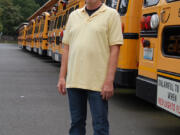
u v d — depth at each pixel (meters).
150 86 4.84
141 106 6.61
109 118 5.66
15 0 84.31
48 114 5.87
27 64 16.84
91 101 3.18
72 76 3.18
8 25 79.69
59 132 4.82
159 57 4.59
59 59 13.42
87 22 3.15
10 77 11.12
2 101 6.96
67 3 12.57
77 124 3.32
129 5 6.01
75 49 3.16
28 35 31.22
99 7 3.18
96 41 3.10
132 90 8.45
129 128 5.08
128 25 6.01
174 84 4.11
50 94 7.91
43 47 19.59
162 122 5.46
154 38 4.80
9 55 25.12
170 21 4.33
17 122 5.32
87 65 3.11
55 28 14.97
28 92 8.15
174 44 4.24
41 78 11.03
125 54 6.02
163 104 4.40
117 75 6.25
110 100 7.18
